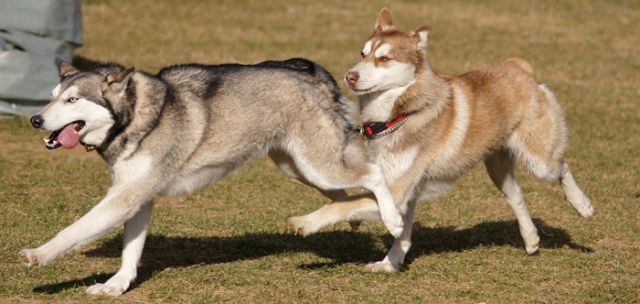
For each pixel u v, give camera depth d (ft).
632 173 52.90
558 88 77.15
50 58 62.59
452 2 114.52
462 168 34.91
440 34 98.32
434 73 34.06
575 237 40.52
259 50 88.43
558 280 33.86
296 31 97.45
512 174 37.24
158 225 40.93
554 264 36.17
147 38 90.99
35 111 62.49
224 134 31.60
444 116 33.83
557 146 36.73
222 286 32.09
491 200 47.39
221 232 40.55
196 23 98.89
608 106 71.36
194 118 30.86
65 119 28.66
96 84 29.09
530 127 36.11
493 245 39.32
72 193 46.50
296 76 33.12
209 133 31.27
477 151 34.81
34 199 44.80
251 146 32.58
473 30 101.30
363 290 31.99
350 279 33.22
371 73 32.89
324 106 33.19
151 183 29.99
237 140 32.01
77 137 28.99
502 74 36.52
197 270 34.12
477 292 32.14
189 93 31.07
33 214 41.98
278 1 111.45
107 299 30.17
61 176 49.80
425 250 38.47
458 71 81.35
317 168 33.22
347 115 33.83
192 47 88.22
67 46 65.00
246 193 47.52
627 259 36.83
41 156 54.08
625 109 70.44
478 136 34.65
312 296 31.01
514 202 37.42
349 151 33.19
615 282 33.60
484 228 42.32
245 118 31.94
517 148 36.37
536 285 33.32
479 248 38.68
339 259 36.76
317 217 31.48
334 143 33.06
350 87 33.19
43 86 61.98
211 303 30.09
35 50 62.44
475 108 34.65
